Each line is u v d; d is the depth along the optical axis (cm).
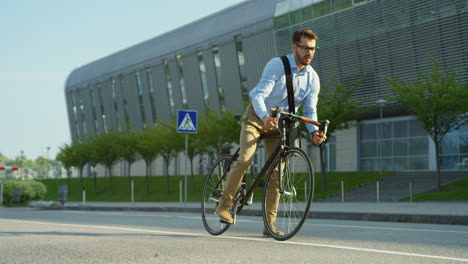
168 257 370
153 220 910
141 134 4069
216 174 548
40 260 358
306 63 468
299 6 3484
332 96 2711
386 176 2909
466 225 952
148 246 432
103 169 6291
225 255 379
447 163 3052
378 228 708
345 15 3206
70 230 601
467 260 365
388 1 2956
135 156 4156
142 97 5184
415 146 3225
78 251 402
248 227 707
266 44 3741
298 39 465
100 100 5875
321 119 2605
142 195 3622
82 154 4472
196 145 3228
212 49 4253
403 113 3244
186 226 727
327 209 1404
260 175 493
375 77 3111
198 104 4472
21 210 1755
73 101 6425
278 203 483
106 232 571
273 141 498
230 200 499
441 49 2762
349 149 3550
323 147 2673
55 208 2119
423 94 2342
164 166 5212
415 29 2859
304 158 434
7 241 470
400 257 376
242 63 3978
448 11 2694
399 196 2264
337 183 2839
